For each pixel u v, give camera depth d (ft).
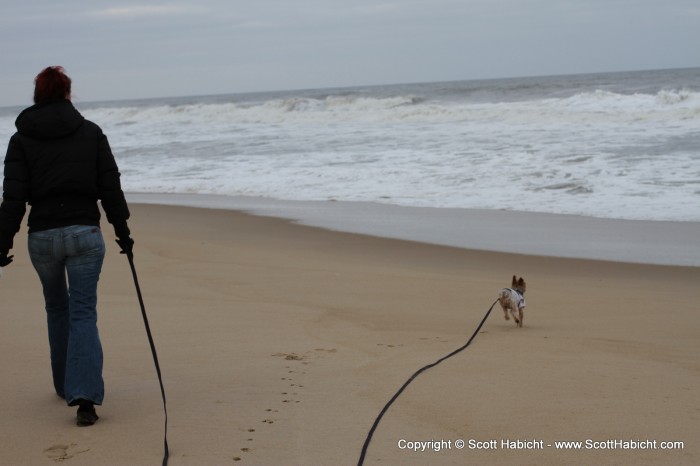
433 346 19.75
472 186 57.31
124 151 95.81
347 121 119.55
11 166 13.12
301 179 65.31
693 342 20.45
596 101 113.29
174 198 60.70
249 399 14.87
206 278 30.40
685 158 61.77
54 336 14.33
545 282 30.66
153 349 13.83
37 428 13.08
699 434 12.92
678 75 213.46
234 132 112.37
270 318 23.13
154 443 12.42
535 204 50.29
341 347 19.57
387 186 59.62
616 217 45.21
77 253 13.33
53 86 13.47
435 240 40.68
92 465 11.51
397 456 11.99
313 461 11.76
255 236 42.80
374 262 35.22
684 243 37.96
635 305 26.08
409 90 222.48
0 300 25.31
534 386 15.80
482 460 11.87
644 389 15.60
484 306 25.81
